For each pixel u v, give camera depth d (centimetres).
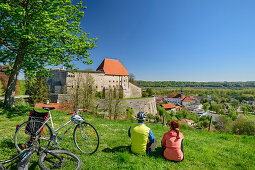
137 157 455
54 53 1030
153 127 1166
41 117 420
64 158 353
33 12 950
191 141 717
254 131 4028
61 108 2170
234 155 560
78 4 1280
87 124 469
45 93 3916
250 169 446
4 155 399
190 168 424
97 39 1304
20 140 500
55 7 1011
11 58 1163
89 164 386
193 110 14000
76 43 1135
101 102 4588
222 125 5028
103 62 7862
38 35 1022
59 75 5962
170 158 457
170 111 10969
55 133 429
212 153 558
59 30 1020
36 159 385
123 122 1305
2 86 3459
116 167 391
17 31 883
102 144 553
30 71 1241
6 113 943
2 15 914
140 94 8781
